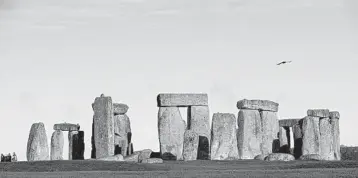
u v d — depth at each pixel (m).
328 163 127.62
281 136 162.88
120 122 155.50
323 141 158.25
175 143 151.88
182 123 153.00
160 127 152.25
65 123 156.62
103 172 119.06
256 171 119.19
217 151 147.12
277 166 127.75
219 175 113.25
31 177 112.19
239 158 151.12
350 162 127.31
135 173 117.19
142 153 148.88
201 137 152.12
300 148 160.00
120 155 141.88
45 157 145.25
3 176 113.62
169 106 152.88
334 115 162.00
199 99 153.38
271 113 159.38
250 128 154.88
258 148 155.00
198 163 135.25
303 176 110.06
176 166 129.38
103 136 145.50
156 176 112.50
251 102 156.12
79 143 156.25
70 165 125.69
